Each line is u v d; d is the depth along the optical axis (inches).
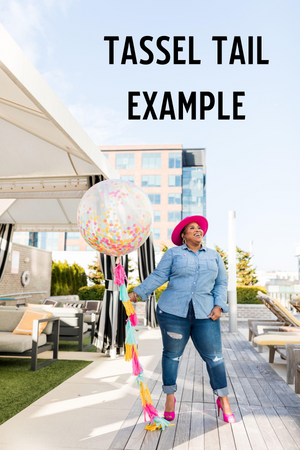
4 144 228.4
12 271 487.5
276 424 110.0
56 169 248.1
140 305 562.6
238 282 958.4
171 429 106.3
